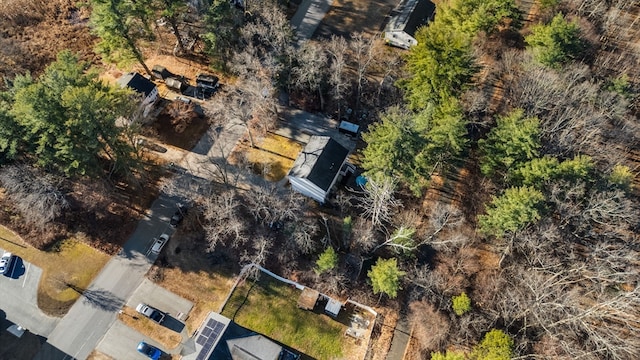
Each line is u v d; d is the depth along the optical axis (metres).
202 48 63.12
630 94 51.84
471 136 54.62
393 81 58.06
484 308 43.94
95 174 47.31
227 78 60.38
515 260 45.31
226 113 51.22
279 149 55.56
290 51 52.81
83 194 49.81
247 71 54.59
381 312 45.41
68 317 44.28
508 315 41.59
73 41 64.19
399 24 62.59
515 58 56.44
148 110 56.66
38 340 43.12
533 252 43.38
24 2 67.00
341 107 58.28
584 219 43.03
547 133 48.75
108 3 48.69
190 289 46.25
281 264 47.81
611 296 40.75
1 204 49.75
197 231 49.38
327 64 60.62
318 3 68.25
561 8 61.34
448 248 46.47
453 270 46.53
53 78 42.22
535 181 43.66
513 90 53.53
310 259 48.25
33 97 38.84
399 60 61.66
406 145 40.69
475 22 53.62
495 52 61.03
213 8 51.84
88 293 45.59
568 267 43.28
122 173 52.06
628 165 51.25
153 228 49.56
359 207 51.28
